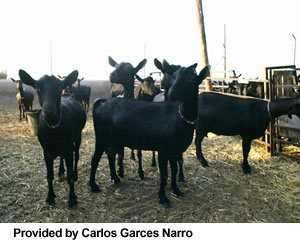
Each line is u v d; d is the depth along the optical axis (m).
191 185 4.76
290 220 3.67
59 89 3.61
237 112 5.36
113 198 4.28
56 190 4.50
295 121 5.66
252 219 3.70
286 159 5.86
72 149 4.02
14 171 5.29
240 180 4.95
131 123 4.12
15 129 9.20
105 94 19.08
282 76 5.96
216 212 3.88
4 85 16.34
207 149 6.86
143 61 5.23
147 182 4.86
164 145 3.98
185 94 3.64
